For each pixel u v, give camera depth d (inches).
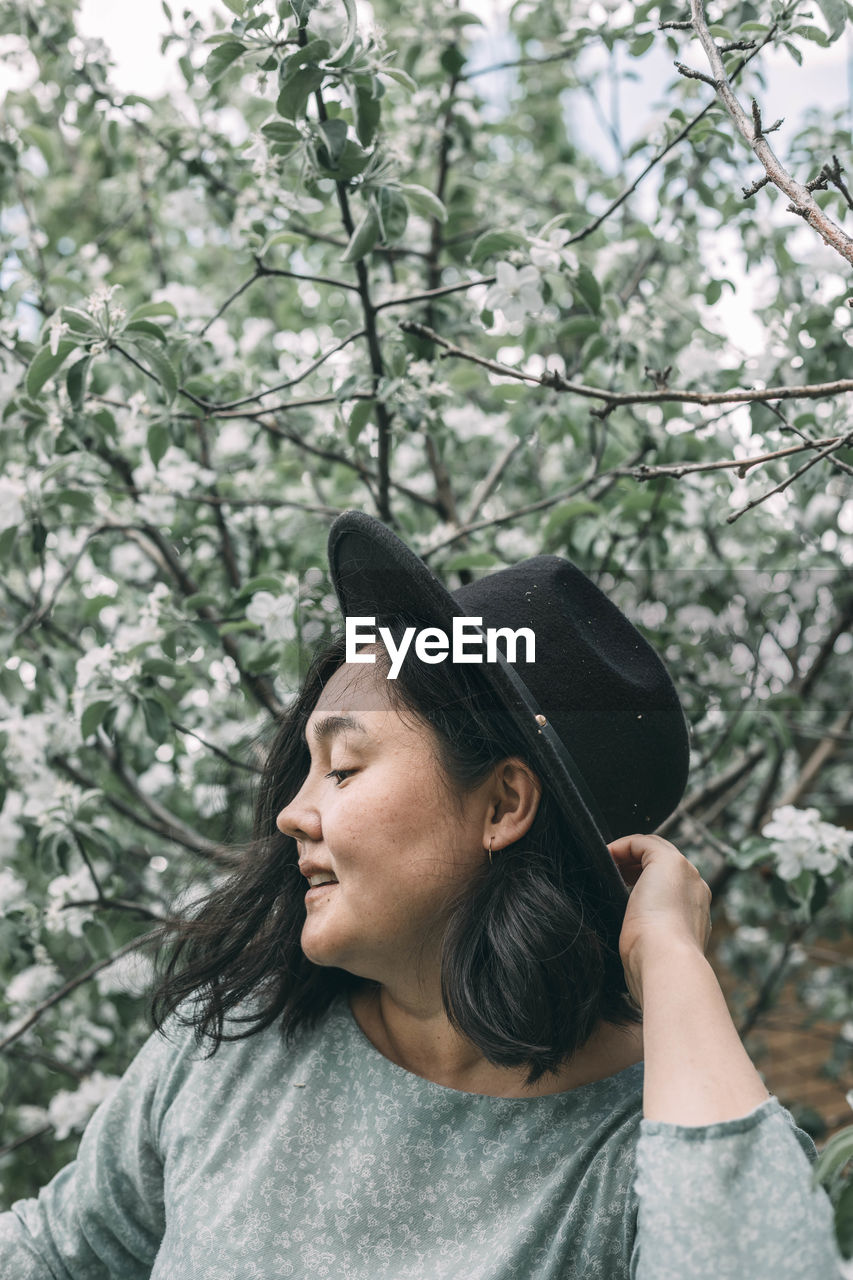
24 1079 98.3
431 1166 35.0
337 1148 36.4
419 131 79.7
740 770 84.2
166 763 84.2
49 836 69.5
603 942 36.8
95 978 81.6
